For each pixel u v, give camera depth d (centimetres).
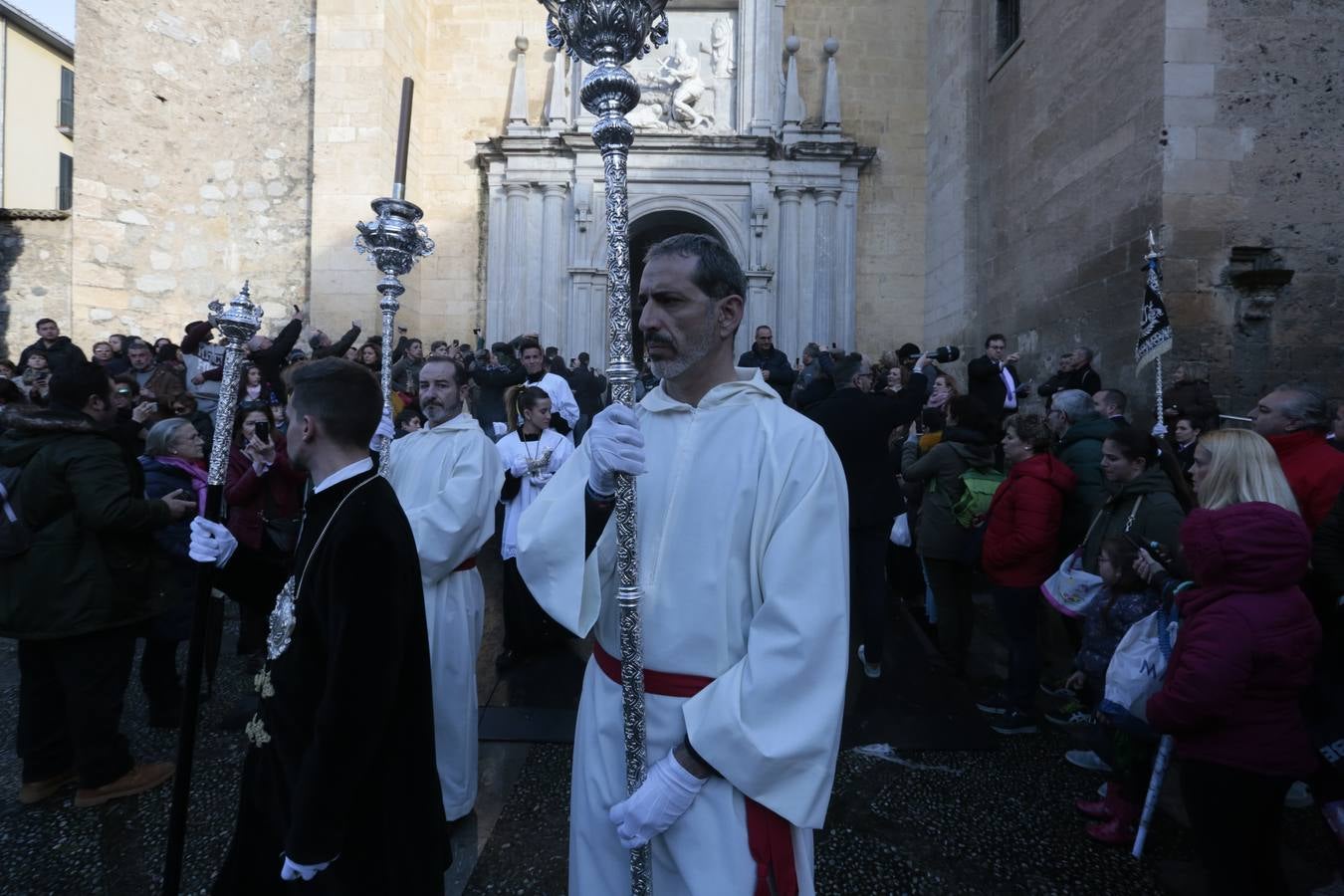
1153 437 351
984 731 402
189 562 401
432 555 288
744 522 156
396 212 301
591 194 1287
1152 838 305
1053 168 954
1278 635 212
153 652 391
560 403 632
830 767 144
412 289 1314
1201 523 222
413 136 1322
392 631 179
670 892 154
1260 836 218
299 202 1243
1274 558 213
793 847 151
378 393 204
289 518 467
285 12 1250
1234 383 718
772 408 165
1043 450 412
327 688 173
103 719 324
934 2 1358
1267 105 724
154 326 1220
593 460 152
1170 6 727
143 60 1209
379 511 188
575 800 169
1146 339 488
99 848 294
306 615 186
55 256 1152
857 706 433
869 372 609
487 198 1362
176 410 570
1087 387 750
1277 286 704
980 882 278
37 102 1747
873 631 463
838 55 1387
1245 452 248
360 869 183
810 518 150
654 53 1342
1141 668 277
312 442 197
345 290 1202
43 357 793
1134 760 291
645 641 158
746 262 1305
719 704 142
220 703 425
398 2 1255
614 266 155
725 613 155
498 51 1364
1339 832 242
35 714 326
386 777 188
